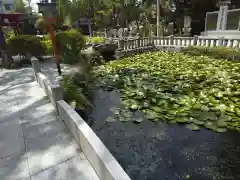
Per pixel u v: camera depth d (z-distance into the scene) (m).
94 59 7.17
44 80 3.82
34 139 2.34
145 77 5.25
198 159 2.34
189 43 8.70
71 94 3.62
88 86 4.80
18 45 7.66
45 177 1.73
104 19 22.47
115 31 16.41
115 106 3.75
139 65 6.80
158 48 9.98
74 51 6.36
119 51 8.73
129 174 2.18
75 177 1.71
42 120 2.82
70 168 1.82
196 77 4.87
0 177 1.75
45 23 4.26
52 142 2.26
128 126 3.05
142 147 2.60
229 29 9.90
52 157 1.99
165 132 2.83
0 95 3.97
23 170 1.83
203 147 2.52
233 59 6.84
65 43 6.66
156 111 3.27
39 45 8.16
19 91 4.13
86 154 1.95
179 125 2.92
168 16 15.47
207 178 2.06
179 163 2.29
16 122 2.79
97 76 5.56
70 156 2.00
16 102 3.54
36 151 2.10
